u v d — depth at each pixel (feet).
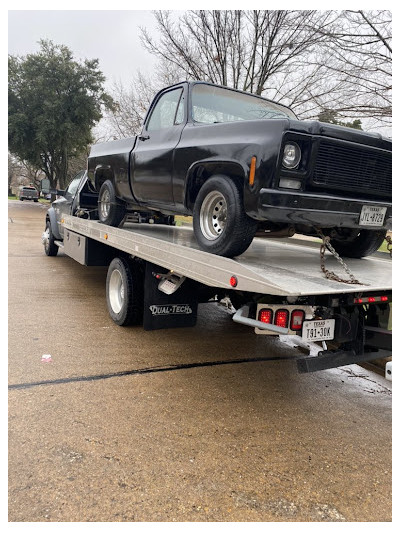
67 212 27.89
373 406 12.23
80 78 106.11
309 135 10.52
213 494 7.99
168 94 15.80
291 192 10.41
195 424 10.39
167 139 14.62
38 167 119.96
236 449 9.48
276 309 10.05
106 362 13.83
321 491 8.32
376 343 10.91
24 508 7.36
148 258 14.15
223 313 21.66
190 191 13.38
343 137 10.92
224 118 14.74
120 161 17.57
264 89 32.45
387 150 11.80
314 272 11.33
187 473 8.53
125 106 48.34
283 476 8.68
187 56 33.42
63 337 15.97
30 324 17.33
